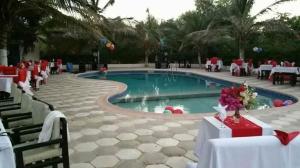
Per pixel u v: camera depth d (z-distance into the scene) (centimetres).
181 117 702
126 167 419
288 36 1798
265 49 2003
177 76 2111
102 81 1524
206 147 286
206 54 2509
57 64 2005
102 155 464
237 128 359
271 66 1562
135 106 1044
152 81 1844
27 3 1049
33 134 415
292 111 780
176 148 493
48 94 1083
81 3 961
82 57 2433
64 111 782
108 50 2588
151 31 2595
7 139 304
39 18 1598
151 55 2788
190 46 2495
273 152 272
